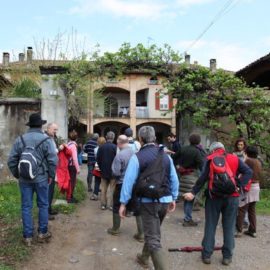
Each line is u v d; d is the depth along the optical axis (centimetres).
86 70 1229
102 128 4228
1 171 1184
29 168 621
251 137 1230
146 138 529
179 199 1056
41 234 663
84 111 2511
